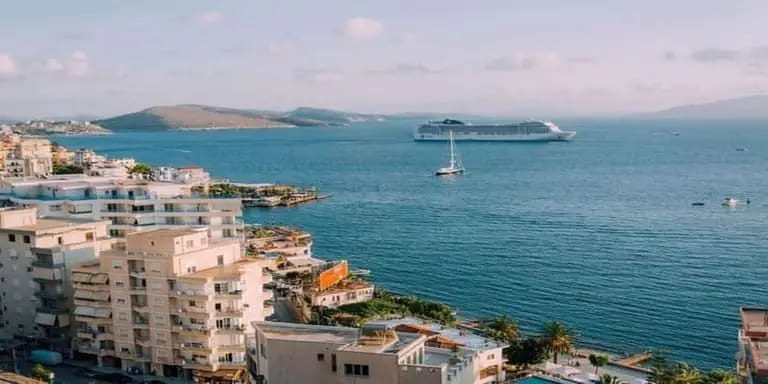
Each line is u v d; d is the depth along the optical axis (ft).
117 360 433.48
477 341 437.99
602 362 454.40
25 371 420.77
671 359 493.36
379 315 520.01
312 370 310.86
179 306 409.28
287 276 631.56
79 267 441.68
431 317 538.06
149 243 414.62
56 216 599.16
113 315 427.33
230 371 406.00
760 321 333.42
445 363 313.32
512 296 654.12
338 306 559.79
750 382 277.03
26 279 464.24
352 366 288.71
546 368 437.99
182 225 645.92
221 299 406.41
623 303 621.72
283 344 314.35
